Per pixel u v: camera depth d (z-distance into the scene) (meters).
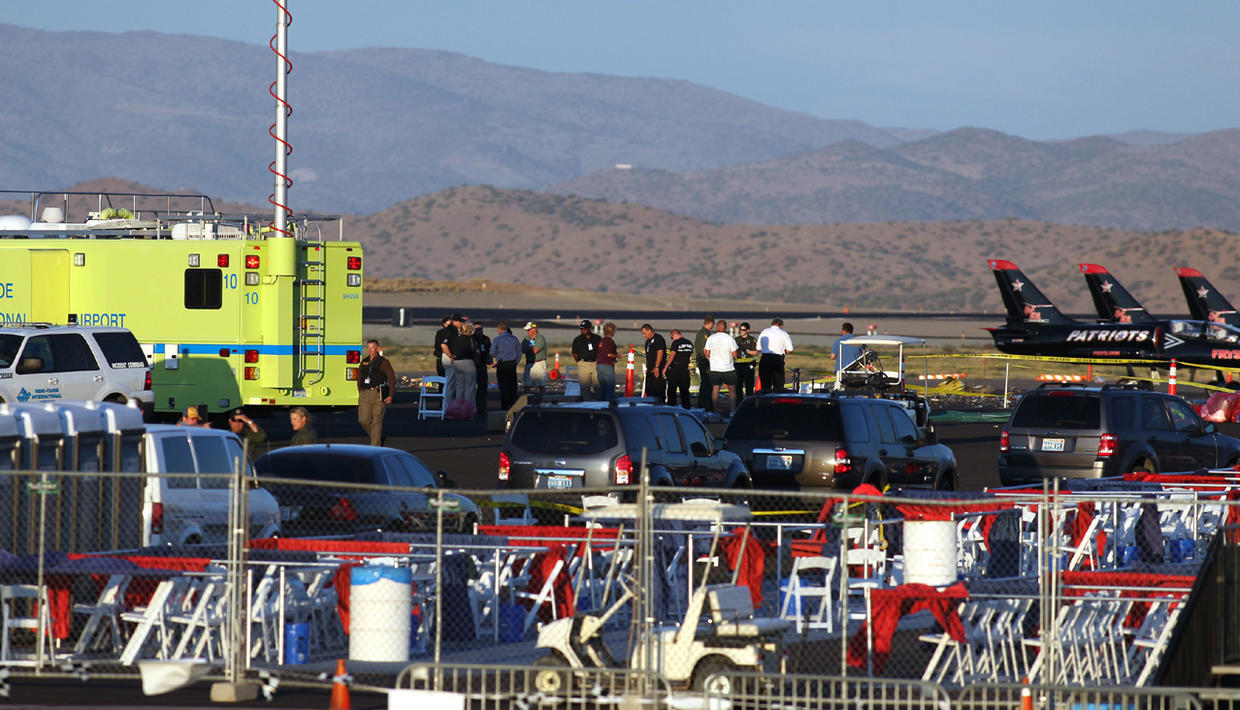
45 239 105.25
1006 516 62.66
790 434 76.94
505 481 69.25
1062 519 61.47
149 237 109.44
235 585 41.41
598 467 67.94
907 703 37.81
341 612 47.41
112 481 51.41
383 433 116.00
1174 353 189.50
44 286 105.06
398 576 45.47
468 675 39.06
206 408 102.75
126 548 52.00
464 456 100.88
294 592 48.47
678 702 37.84
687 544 57.06
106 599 45.69
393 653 45.28
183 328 103.25
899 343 125.56
